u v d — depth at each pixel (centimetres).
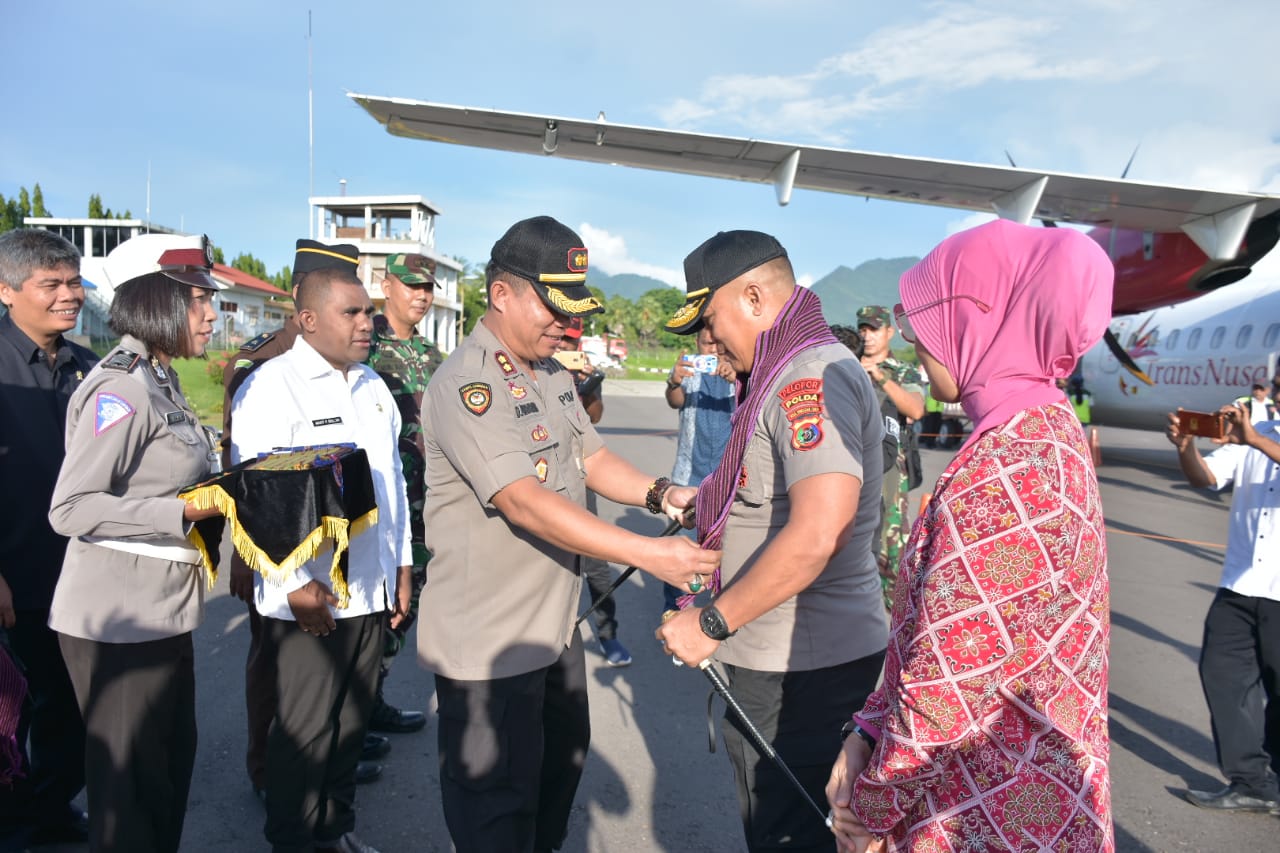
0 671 221
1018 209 975
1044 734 119
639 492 238
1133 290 1213
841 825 148
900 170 973
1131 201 989
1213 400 1227
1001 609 115
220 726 339
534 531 189
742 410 183
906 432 450
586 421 244
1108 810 124
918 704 120
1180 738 357
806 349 173
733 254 185
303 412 250
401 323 371
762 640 187
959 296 131
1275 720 301
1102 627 122
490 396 194
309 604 224
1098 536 120
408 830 277
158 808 219
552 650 211
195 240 224
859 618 187
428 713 363
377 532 256
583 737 238
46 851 258
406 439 354
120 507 197
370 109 833
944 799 124
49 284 255
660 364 5647
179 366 2397
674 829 282
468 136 919
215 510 200
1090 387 1501
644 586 574
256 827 273
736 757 193
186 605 220
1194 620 518
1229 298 1231
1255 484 300
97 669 211
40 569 254
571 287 201
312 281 251
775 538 164
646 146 942
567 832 272
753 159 973
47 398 261
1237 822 293
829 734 186
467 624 206
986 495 117
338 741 252
